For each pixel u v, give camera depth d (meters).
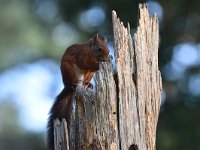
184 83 18.11
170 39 18.05
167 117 17.97
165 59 17.92
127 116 8.58
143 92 8.73
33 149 35.19
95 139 8.48
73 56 11.76
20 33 33.38
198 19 18.59
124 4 17.12
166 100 18.06
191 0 18.25
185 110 17.95
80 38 21.39
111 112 8.52
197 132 17.80
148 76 8.81
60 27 29.56
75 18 18.81
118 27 8.73
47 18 29.98
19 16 33.62
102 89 8.54
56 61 31.31
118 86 8.59
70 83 11.44
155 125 8.80
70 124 8.82
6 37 33.94
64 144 8.60
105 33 17.94
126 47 8.73
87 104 8.53
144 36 8.86
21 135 37.12
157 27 8.97
